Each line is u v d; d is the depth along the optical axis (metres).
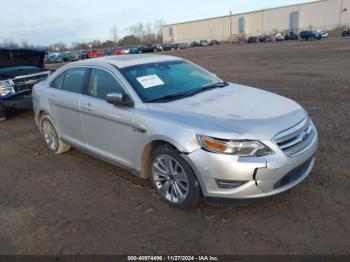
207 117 3.42
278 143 3.18
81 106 4.59
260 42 66.38
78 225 3.53
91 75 4.62
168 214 3.60
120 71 4.25
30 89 8.55
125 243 3.19
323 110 7.23
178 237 3.21
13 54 9.25
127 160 4.13
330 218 3.30
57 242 3.27
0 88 8.11
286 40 62.75
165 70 4.61
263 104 3.75
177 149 3.42
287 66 17.14
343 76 12.00
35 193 4.34
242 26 98.12
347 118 6.49
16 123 8.38
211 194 3.30
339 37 55.06
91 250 3.12
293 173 3.37
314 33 54.03
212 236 3.18
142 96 3.97
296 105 3.88
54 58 51.75
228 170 3.12
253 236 3.13
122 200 3.97
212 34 106.00
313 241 3.00
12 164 5.48
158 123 3.55
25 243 3.30
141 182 4.39
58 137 5.49
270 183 3.16
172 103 3.85
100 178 4.63
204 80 4.78
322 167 4.40
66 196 4.19
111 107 4.12
